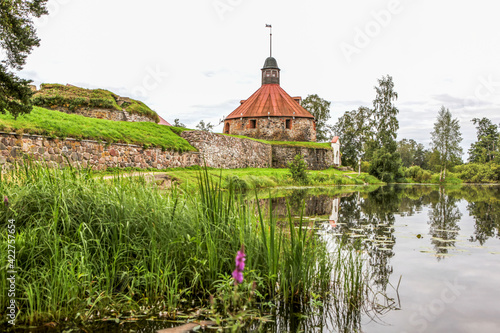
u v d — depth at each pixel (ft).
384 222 35.14
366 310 14.02
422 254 22.08
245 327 12.64
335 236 26.66
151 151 66.33
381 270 18.94
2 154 39.06
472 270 18.93
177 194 18.85
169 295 13.99
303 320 13.14
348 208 46.98
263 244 16.42
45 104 85.25
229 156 99.91
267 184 80.07
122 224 15.84
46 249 14.61
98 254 15.46
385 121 160.25
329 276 16.93
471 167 188.96
